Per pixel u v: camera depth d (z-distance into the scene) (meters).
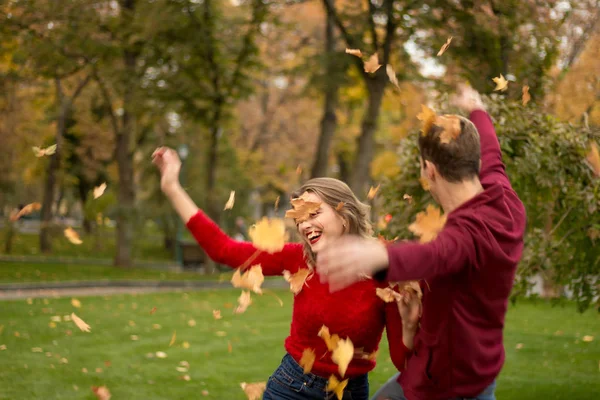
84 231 35.62
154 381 5.93
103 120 27.45
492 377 1.94
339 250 1.63
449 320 1.88
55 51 17.66
